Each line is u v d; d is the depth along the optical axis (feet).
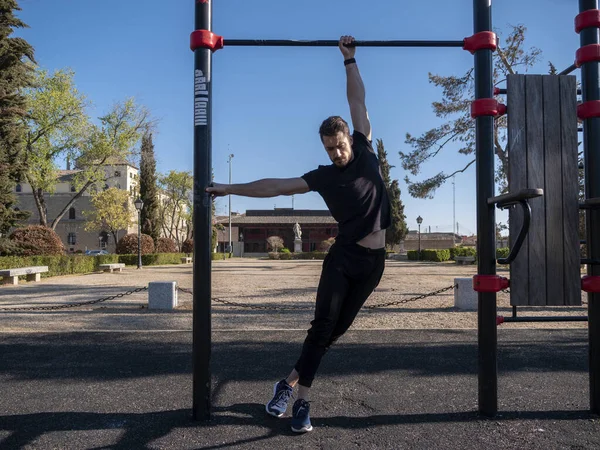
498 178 58.75
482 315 9.84
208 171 9.54
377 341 18.03
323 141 8.84
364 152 9.27
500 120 55.98
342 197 8.93
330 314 8.95
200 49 9.73
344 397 11.16
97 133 114.21
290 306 30.22
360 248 9.06
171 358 15.53
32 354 16.16
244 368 14.11
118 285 48.98
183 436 8.79
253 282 53.06
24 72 68.85
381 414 9.95
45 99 103.24
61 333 20.22
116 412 10.21
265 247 265.75
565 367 13.87
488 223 9.89
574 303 10.01
